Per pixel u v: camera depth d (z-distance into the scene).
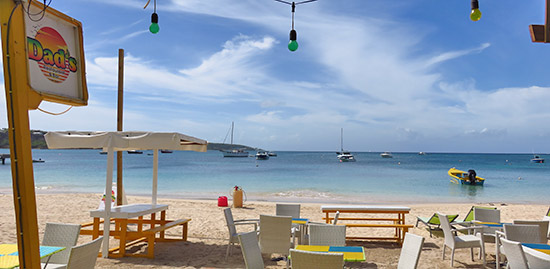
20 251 2.93
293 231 7.46
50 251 4.46
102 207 10.38
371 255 7.61
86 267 4.34
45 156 118.25
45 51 3.32
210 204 16.09
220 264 6.93
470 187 28.34
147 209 7.70
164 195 21.69
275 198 20.42
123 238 7.29
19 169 2.91
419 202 19.70
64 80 3.59
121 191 9.95
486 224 7.75
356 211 8.55
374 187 27.39
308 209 14.59
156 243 8.55
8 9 2.91
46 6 3.30
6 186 26.17
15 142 2.91
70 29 3.72
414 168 59.34
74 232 5.48
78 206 14.45
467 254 7.68
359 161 95.38
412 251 4.84
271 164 71.44
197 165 63.75
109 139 6.97
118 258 7.21
